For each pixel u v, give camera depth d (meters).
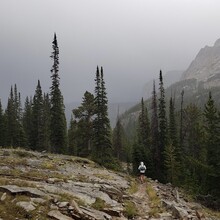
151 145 67.31
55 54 59.50
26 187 15.82
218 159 44.47
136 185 28.33
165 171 61.28
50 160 30.78
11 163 24.81
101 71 58.16
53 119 60.12
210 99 49.00
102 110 57.38
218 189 43.09
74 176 24.03
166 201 21.81
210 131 47.19
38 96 80.62
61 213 13.70
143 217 17.25
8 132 81.00
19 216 12.43
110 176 29.28
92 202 16.95
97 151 55.91
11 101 88.81
